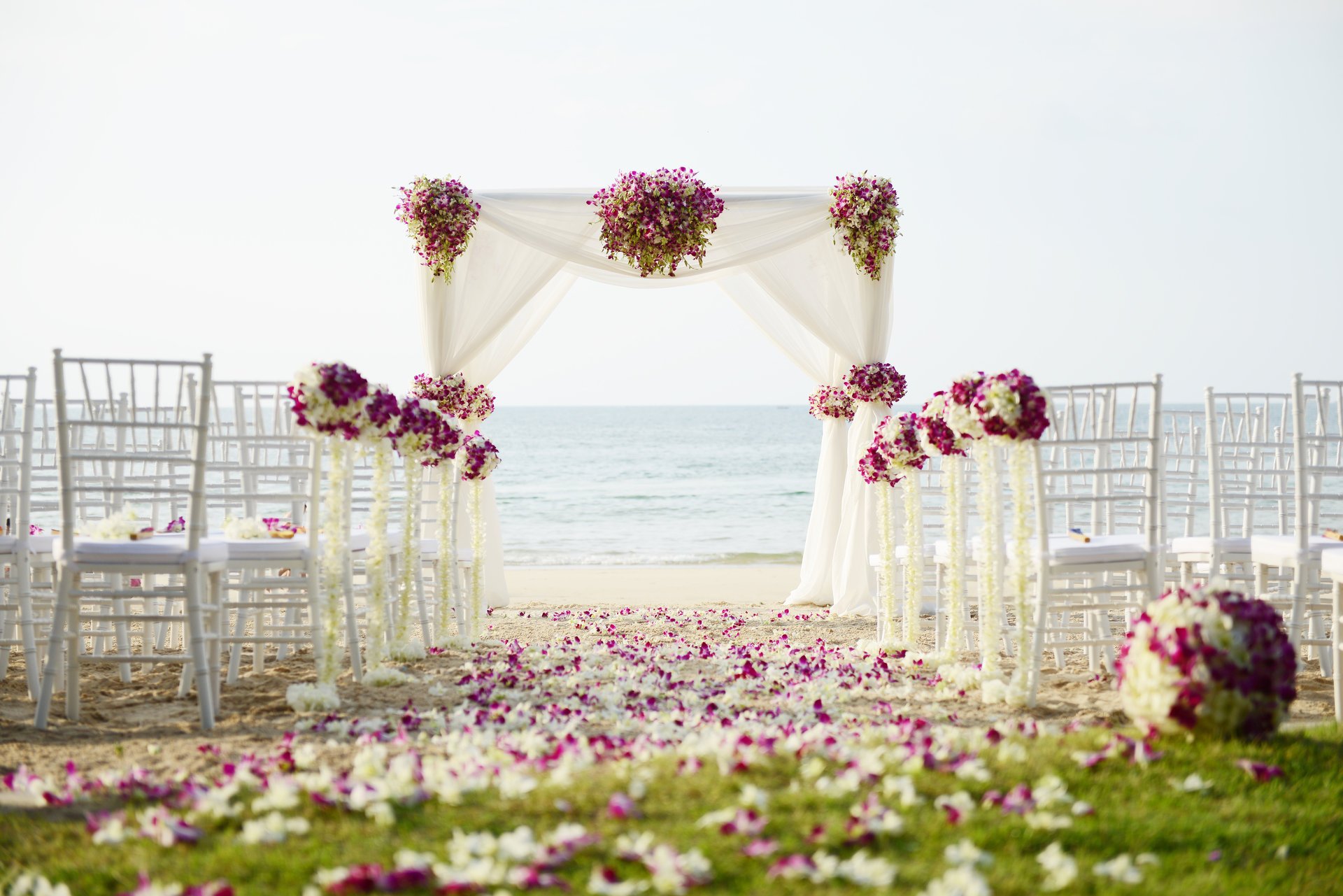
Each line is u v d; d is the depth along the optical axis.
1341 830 2.65
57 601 4.07
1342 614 4.04
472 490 6.29
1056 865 2.31
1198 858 2.46
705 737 3.39
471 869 2.18
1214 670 3.30
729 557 14.73
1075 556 4.41
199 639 4.03
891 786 2.76
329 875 2.20
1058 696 4.57
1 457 5.09
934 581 7.66
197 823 2.64
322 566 5.01
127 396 6.08
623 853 2.31
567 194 7.90
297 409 4.45
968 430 4.50
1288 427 5.98
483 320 7.88
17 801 2.98
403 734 3.63
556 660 5.58
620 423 65.06
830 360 8.41
